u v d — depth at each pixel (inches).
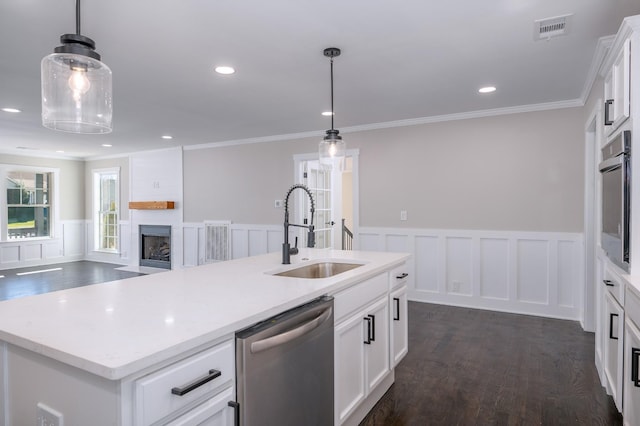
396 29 99.7
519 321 166.9
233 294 67.3
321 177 259.9
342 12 90.9
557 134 170.7
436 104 171.6
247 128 221.9
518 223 179.3
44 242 326.6
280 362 60.0
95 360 38.9
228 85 143.3
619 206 84.0
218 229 273.6
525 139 177.0
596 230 118.9
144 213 312.0
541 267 175.3
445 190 195.2
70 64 59.4
